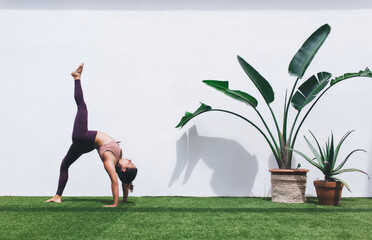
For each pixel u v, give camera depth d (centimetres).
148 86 370
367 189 359
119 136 365
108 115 366
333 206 277
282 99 369
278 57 374
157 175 362
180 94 370
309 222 209
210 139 365
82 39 374
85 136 275
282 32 376
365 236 175
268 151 364
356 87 369
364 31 374
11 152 362
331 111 367
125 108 367
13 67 370
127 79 370
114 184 262
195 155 364
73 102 368
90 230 182
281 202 305
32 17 375
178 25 376
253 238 169
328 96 368
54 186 359
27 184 360
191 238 168
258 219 217
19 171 360
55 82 369
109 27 375
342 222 210
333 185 282
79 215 225
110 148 271
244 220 214
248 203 297
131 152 363
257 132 365
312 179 361
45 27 374
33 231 179
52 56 372
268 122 367
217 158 363
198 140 365
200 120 367
